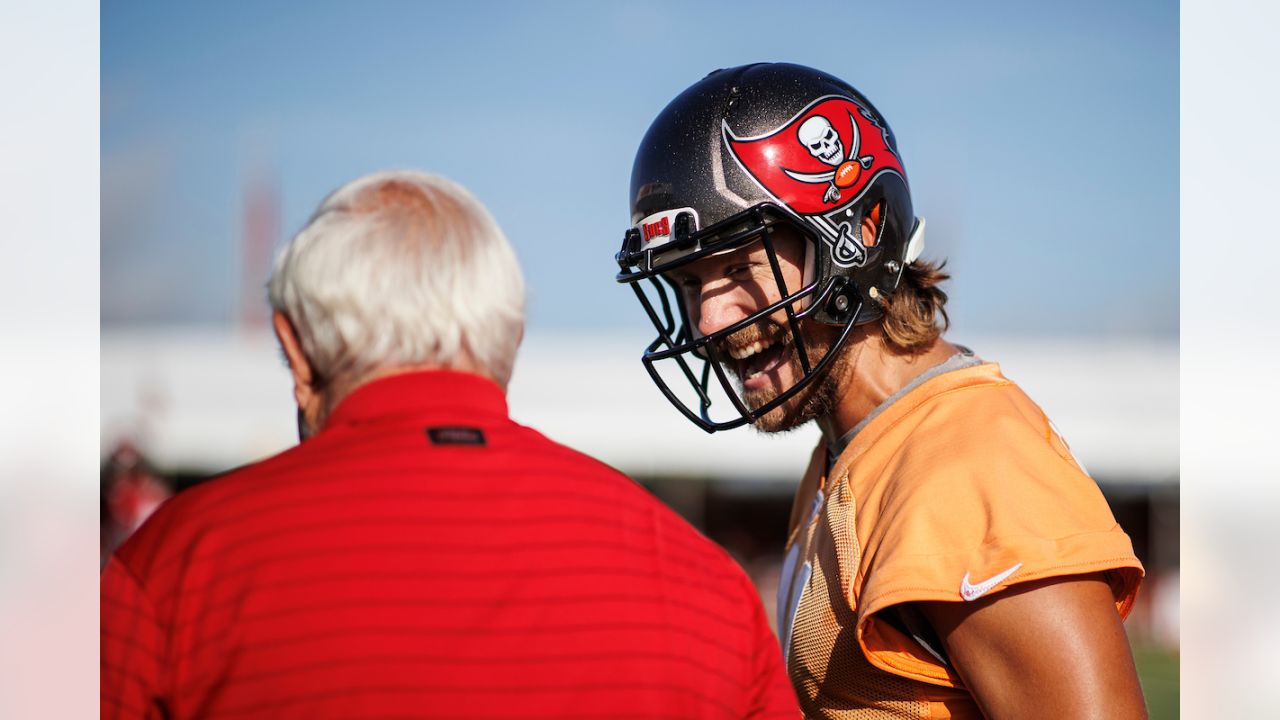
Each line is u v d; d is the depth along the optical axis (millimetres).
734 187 6113
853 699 5785
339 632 3922
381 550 4043
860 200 6180
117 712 3908
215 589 3969
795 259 6262
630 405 44469
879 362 6383
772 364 6523
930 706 5516
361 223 4375
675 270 6562
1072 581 4977
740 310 6367
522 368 44250
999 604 5000
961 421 5730
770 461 44625
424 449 4230
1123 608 5258
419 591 4004
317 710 3861
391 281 4305
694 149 6230
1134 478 43688
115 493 40938
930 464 5516
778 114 6180
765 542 56094
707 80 6527
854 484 6012
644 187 6441
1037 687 4906
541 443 4531
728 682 4422
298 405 4848
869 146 6312
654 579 4320
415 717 3881
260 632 3912
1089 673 4836
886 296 6309
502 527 4172
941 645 5371
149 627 3959
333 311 4320
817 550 6113
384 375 4383
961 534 5145
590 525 4301
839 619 5766
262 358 45125
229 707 3887
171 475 45250
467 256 4422
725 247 6086
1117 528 5148
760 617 4715
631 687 4109
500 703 3951
